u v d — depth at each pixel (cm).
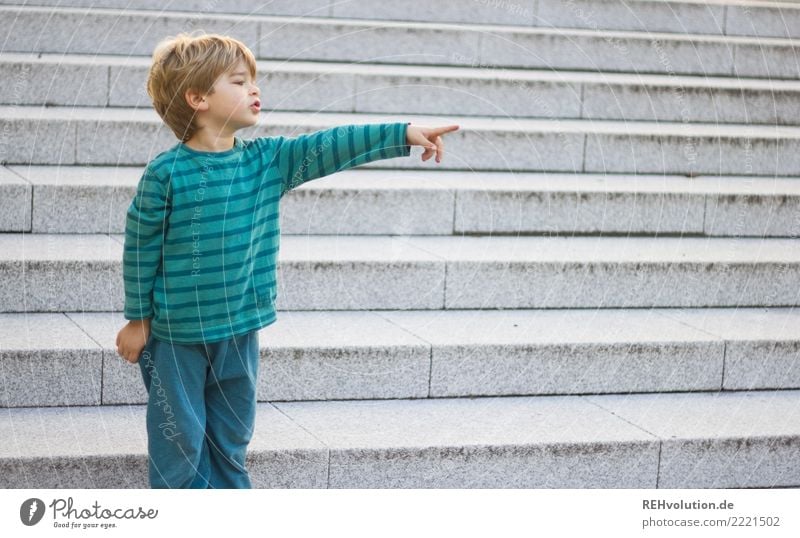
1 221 593
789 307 630
